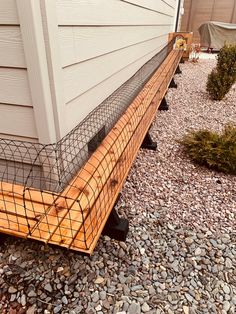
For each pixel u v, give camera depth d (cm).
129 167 147
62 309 114
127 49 274
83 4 146
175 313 115
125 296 121
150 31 396
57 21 118
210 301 121
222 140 239
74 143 152
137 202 183
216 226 166
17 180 158
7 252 140
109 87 225
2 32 112
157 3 421
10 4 105
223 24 990
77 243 99
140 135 188
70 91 144
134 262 138
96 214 113
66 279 127
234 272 136
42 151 138
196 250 147
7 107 133
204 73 645
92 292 122
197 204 186
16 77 122
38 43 110
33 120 132
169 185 206
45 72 118
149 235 155
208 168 233
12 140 144
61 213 114
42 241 101
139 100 251
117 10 217
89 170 139
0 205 122
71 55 139
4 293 120
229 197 196
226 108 397
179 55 602
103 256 140
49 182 147
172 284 128
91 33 166
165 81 349
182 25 1296
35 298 118
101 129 190
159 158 246
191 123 336
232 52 400
